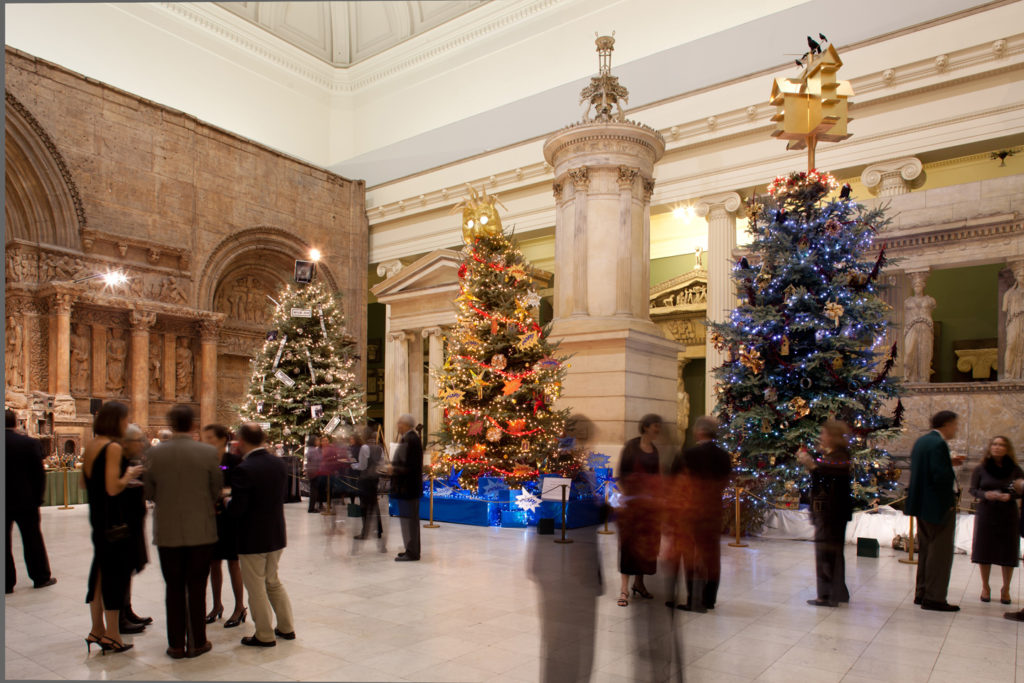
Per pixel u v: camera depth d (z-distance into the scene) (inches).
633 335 432.5
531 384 426.0
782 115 406.3
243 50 832.9
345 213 977.5
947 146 622.2
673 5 778.8
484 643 185.5
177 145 794.2
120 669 167.5
